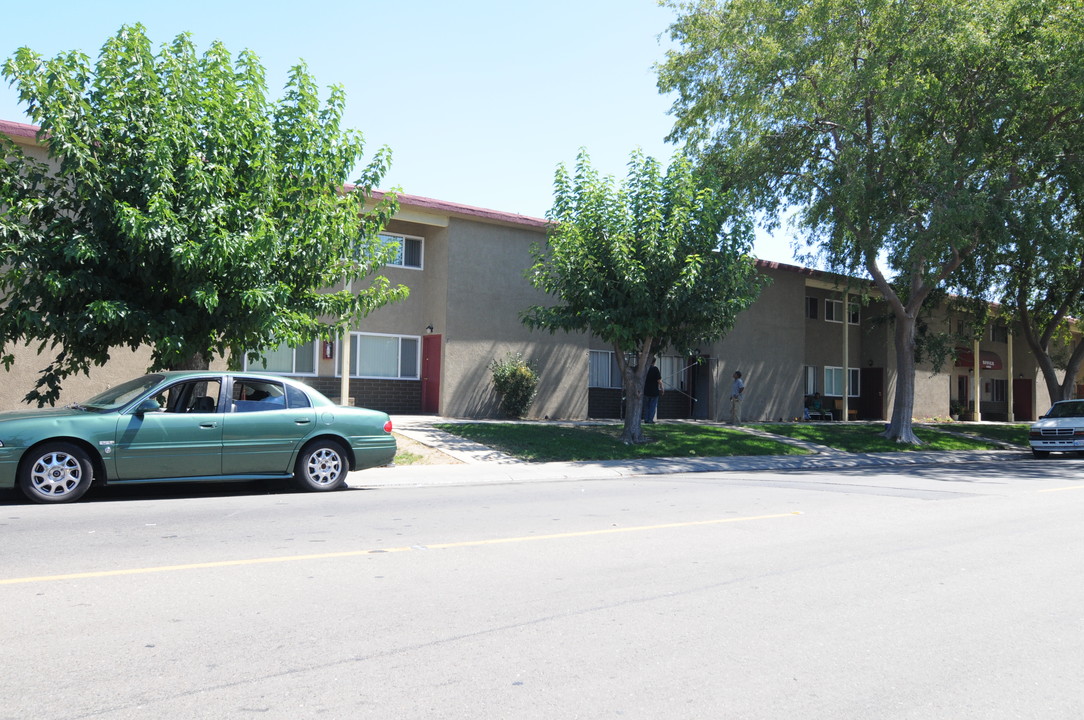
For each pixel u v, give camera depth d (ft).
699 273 61.77
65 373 44.34
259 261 41.70
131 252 39.75
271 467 37.83
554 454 58.34
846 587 21.21
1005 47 67.67
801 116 73.46
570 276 61.93
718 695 13.76
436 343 75.61
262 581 20.65
